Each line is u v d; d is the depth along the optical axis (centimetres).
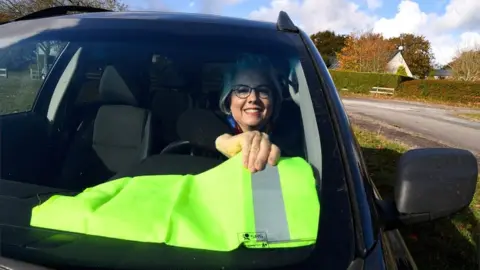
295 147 109
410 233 251
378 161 396
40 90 150
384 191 298
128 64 135
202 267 80
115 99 135
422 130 866
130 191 96
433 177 95
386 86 2273
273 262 81
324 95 116
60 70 148
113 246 84
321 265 81
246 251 83
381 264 83
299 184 95
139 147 122
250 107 117
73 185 108
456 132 875
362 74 2314
